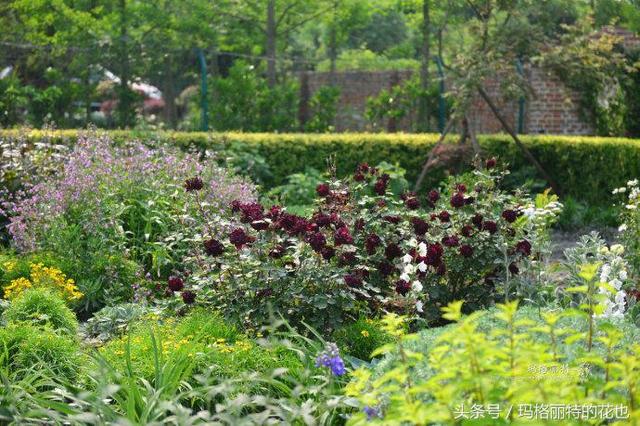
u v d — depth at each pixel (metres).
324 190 7.46
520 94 14.60
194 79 29.03
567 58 14.88
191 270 8.04
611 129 19.45
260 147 14.88
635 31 18.78
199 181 7.51
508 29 14.87
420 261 6.92
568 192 15.15
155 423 4.29
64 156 10.55
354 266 6.95
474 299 7.59
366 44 36.84
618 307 6.15
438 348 3.45
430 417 3.14
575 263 7.77
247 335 6.40
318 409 4.85
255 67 28.14
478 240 7.56
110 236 8.91
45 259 8.45
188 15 25.06
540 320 5.54
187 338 6.09
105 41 22.25
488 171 8.45
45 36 23.20
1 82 19.70
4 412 4.58
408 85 21.47
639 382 3.47
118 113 21.86
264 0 26.48
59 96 20.44
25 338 5.96
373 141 15.30
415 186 14.97
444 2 15.80
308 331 6.52
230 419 4.36
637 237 8.63
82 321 7.90
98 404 4.48
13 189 10.43
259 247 6.70
